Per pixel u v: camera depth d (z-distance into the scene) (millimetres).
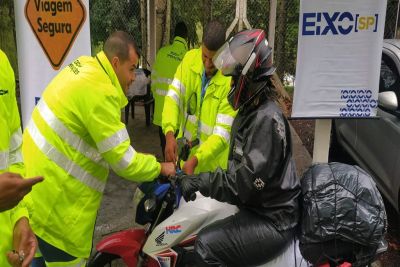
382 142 4512
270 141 2139
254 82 2207
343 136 5582
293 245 2318
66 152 2395
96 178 2529
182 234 2449
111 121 2338
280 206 2275
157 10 7645
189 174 2551
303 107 3951
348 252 2273
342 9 3721
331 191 2238
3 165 1624
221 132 2938
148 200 2484
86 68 2373
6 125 1627
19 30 3525
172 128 3199
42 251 2508
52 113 2379
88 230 2562
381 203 2250
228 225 2324
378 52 3818
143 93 7203
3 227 1652
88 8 3518
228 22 8570
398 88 4574
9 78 1638
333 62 3848
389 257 3934
